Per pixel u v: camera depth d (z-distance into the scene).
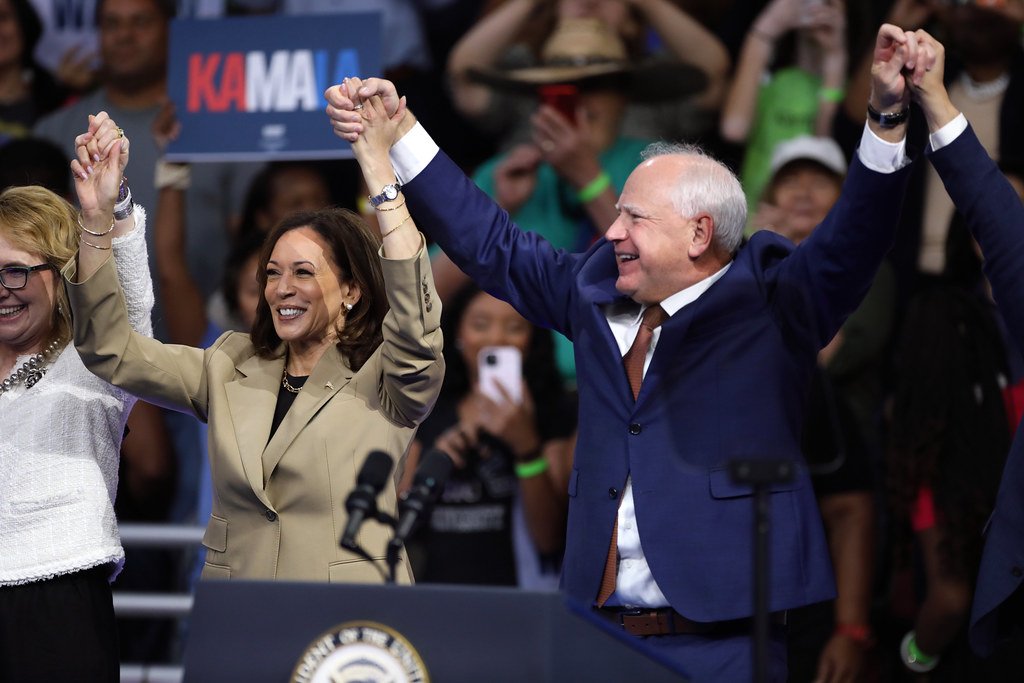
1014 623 11.43
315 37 18.94
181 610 18.14
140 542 18.28
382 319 12.12
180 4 21.53
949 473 14.86
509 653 8.55
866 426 17.47
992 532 11.14
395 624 8.69
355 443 11.48
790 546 10.92
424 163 12.08
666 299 11.52
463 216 12.16
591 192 19.11
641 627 11.09
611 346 11.40
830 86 19.41
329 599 8.80
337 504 11.34
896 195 10.91
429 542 17.19
